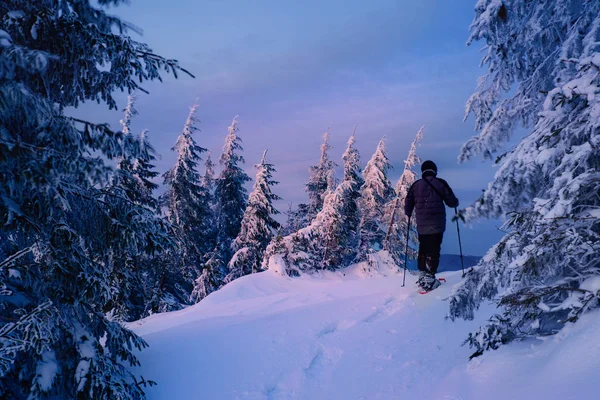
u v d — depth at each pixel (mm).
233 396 3307
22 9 3111
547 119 2664
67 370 2998
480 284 2916
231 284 9844
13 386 2902
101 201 3416
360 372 3480
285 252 11797
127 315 12516
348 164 18203
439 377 2967
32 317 2312
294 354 4090
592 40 3170
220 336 4738
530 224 2508
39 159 2711
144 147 3365
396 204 13859
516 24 4055
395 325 4645
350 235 17016
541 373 2078
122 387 2904
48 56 2646
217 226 28641
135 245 3400
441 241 6137
